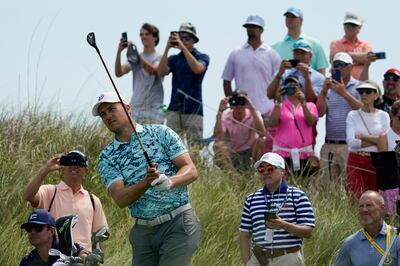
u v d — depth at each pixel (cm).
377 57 5269
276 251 3528
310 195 4825
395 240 3231
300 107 4962
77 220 3378
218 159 5094
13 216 4238
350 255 3288
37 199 3488
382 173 4384
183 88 5306
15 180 4384
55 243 3086
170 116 5319
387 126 4806
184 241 3006
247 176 5028
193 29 5312
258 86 5325
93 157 4750
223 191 4841
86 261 2905
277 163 3556
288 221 3534
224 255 4325
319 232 4528
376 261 3231
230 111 5153
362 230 3294
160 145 3009
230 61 5406
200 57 5334
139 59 5384
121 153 3017
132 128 3014
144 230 3042
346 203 4806
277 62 5362
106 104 2997
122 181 3012
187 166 2986
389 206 4491
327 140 5091
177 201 3012
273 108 4966
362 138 4791
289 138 4931
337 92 4972
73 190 3512
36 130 4809
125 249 4062
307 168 4959
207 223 4450
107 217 4388
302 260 3559
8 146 4644
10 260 3859
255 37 5338
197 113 5297
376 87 4809
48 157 4659
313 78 5216
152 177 2866
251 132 5109
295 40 5447
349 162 4841
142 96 5350
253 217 3578
